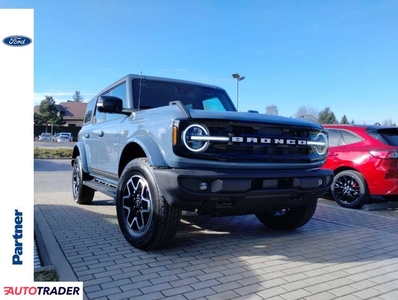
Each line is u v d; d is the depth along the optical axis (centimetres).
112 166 474
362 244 418
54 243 398
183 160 323
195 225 499
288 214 460
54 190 862
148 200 359
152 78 504
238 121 336
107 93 567
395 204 696
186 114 325
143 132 381
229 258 357
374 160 642
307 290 286
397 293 285
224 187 320
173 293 275
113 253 364
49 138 5031
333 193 699
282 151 367
